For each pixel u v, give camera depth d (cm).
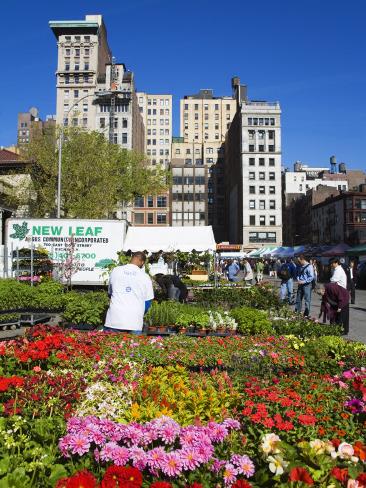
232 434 397
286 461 335
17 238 2230
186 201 14375
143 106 17425
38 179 4166
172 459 327
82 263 2241
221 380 585
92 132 4225
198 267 2472
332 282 1248
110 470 300
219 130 18175
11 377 462
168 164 15200
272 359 757
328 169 18650
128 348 770
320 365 755
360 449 343
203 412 468
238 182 12594
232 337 950
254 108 12062
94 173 4003
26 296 1495
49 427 386
